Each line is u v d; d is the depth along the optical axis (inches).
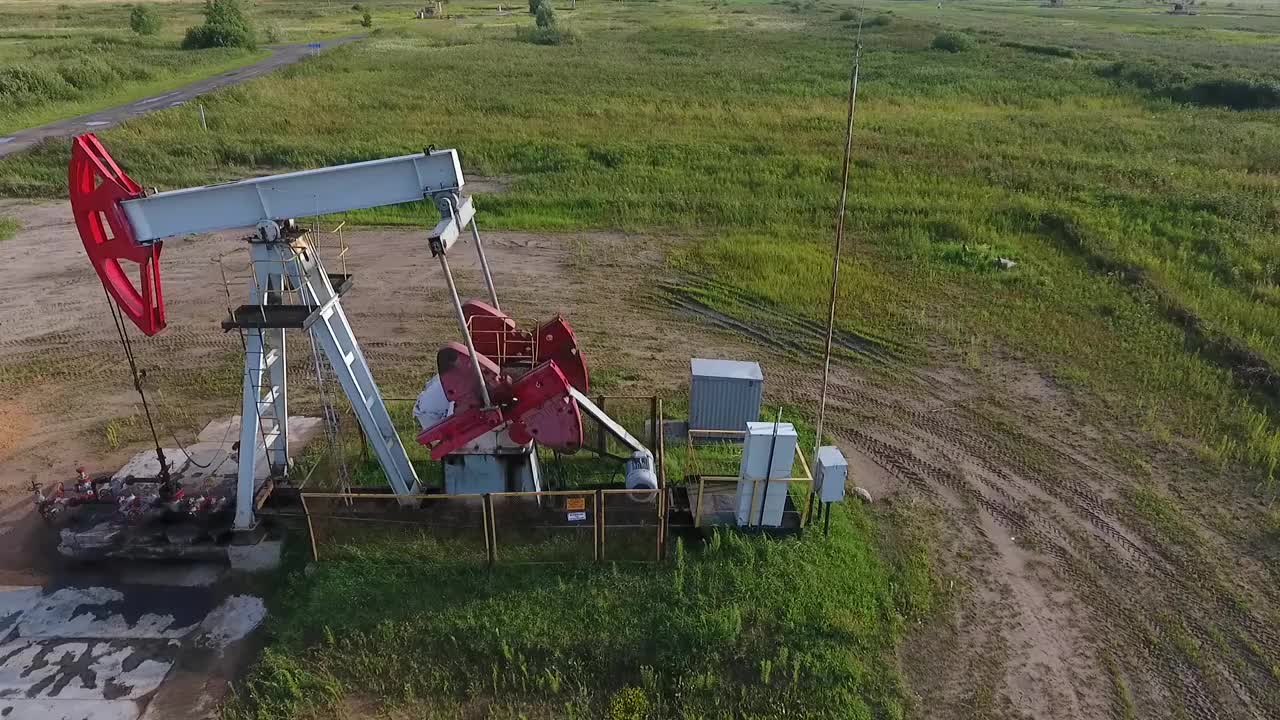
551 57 2177.7
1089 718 326.6
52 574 396.2
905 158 1129.4
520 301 722.2
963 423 534.9
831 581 384.5
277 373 412.2
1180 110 1476.4
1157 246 829.8
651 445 483.2
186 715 326.6
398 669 345.7
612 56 2192.4
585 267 800.9
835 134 1259.8
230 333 661.3
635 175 1063.6
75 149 328.2
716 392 487.8
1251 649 359.6
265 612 374.6
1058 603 383.9
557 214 947.3
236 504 394.0
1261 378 568.7
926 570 400.8
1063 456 498.6
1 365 609.6
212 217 348.5
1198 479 475.5
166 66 1950.1
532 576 383.6
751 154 1157.1
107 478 457.4
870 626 364.2
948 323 673.6
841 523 425.7
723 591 376.5
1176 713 329.7
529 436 395.9
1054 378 590.2
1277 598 387.9
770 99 1539.1
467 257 826.2
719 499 426.9
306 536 404.8
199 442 494.0
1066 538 427.8
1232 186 995.3
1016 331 660.7
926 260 802.8
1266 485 468.1
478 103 1494.8
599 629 357.7
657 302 721.6
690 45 2402.8
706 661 344.8
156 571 397.4
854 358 621.3
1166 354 619.8
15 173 1059.9
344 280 401.1
